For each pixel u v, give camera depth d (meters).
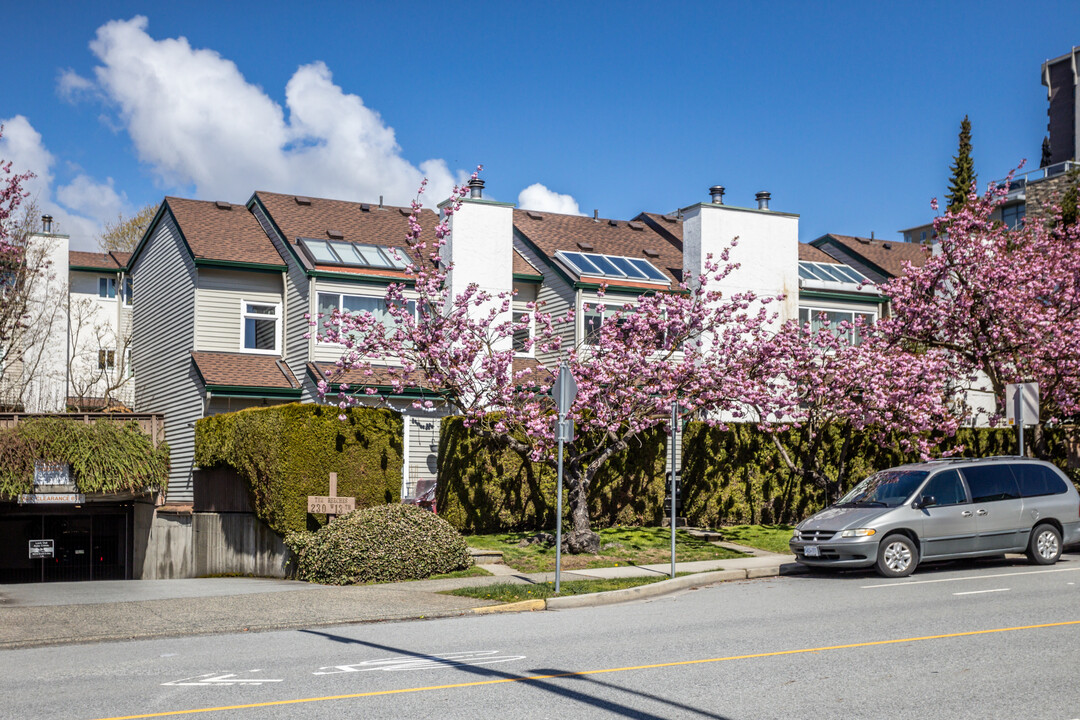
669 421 20.19
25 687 8.52
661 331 20.38
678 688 8.05
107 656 10.18
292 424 18.95
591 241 32.78
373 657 9.78
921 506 15.83
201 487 25.50
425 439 27.81
